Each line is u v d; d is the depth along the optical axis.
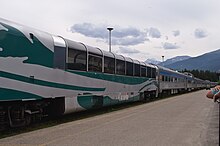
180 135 10.25
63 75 13.07
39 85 11.34
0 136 9.93
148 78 27.81
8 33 9.85
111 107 21.81
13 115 10.73
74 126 12.34
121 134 10.36
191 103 26.95
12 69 9.95
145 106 23.50
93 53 16.20
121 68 20.73
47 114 13.27
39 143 8.76
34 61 11.08
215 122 13.71
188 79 62.53
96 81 16.52
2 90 9.51
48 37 12.19
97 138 9.59
